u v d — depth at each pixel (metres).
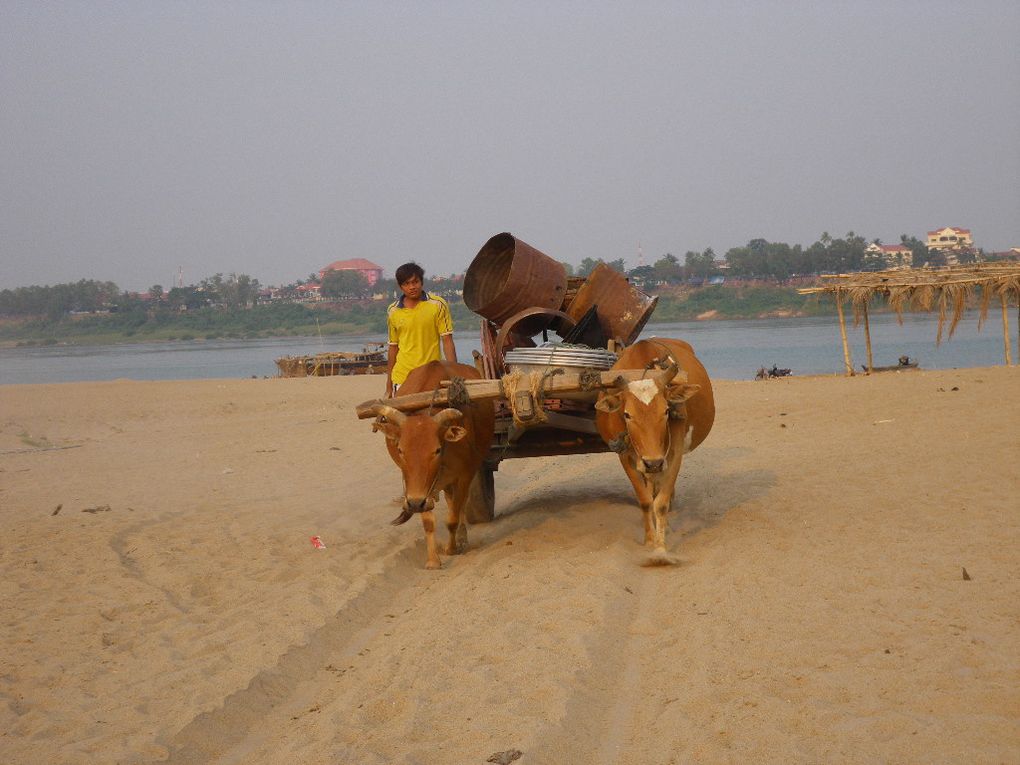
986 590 6.40
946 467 10.85
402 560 8.62
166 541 9.86
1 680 5.96
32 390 36.09
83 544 9.68
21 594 7.93
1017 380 20.28
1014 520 8.26
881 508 9.13
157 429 22.67
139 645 6.59
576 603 6.71
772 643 5.71
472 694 5.31
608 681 5.53
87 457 17.72
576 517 9.59
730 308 160.38
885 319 130.88
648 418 7.27
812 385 24.06
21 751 4.94
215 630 6.84
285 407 27.14
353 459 15.93
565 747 4.71
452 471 8.10
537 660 5.71
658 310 165.00
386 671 5.78
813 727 4.62
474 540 9.25
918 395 18.83
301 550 9.23
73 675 6.03
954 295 26.62
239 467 15.66
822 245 171.38
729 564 7.48
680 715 4.93
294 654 6.22
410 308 9.33
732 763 4.37
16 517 11.56
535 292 9.40
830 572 7.07
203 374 73.44
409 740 4.83
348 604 7.23
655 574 7.53
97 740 5.04
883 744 4.40
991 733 4.40
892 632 5.75
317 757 4.68
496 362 9.41
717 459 13.12
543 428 9.12
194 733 5.10
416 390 8.37
